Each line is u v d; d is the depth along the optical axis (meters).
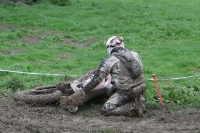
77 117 20.78
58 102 22.16
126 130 18.28
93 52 36.31
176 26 47.81
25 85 25.77
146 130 18.36
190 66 33.09
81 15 52.88
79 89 21.58
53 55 34.88
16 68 29.61
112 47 21.70
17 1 59.12
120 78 21.19
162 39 42.25
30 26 46.50
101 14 54.22
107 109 21.12
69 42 40.44
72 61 33.09
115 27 46.53
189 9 61.06
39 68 30.41
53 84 25.73
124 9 58.25
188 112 22.12
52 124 18.67
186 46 39.31
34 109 21.36
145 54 36.19
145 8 60.09
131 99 21.39
